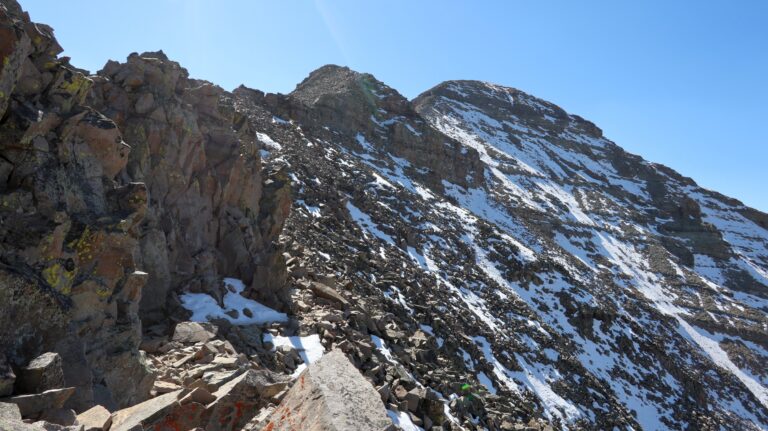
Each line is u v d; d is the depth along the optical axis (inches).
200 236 715.4
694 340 3223.4
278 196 898.7
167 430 312.5
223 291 688.4
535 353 1608.0
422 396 660.7
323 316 749.3
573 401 1448.1
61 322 331.6
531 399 1278.3
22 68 354.3
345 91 3818.9
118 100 631.2
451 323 1326.3
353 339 732.0
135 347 411.2
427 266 1847.9
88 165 416.2
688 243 5251.0
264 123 2421.3
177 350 512.1
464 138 6235.2
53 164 375.6
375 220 1939.0
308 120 3201.3
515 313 1868.8
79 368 330.0
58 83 407.8
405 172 3481.8
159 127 653.9
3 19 333.1
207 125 792.3
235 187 797.2
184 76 782.5
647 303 3494.1
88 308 374.9
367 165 2994.6
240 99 2770.7
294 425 199.6
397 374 693.9
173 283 636.7
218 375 427.2
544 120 7440.9
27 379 278.5
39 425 232.8
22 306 308.7
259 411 348.5
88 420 283.4
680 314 3592.5
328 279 950.4
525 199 4724.4
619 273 4025.6
